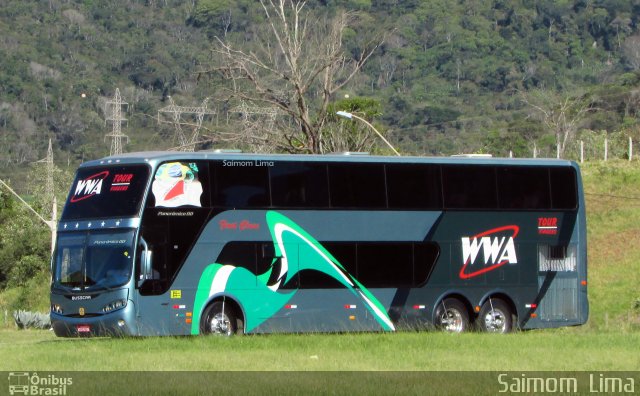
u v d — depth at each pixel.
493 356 41.84
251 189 54.00
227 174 53.62
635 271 101.94
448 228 58.06
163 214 51.88
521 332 58.41
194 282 52.09
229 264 53.03
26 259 142.88
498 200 59.50
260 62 95.50
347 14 104.38
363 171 56.62
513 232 59.69
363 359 40.62
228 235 53.16
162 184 52.09
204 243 52.56
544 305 60.16
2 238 150.00
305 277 54.69
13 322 96.06
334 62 96.44
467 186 58.91
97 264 51.66
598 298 96.19
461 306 58.41
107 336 50.78
